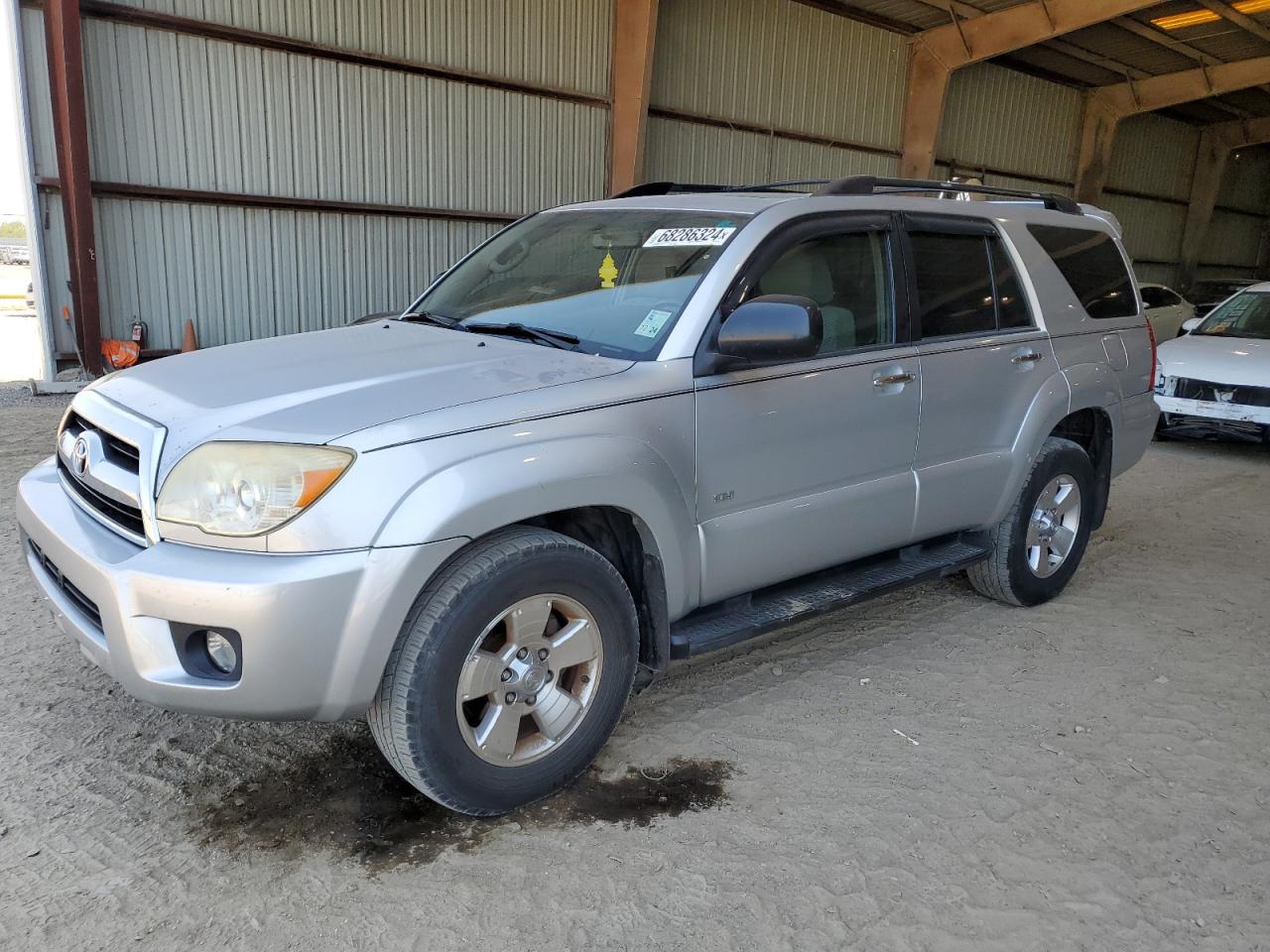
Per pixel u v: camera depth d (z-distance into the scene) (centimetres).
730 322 298
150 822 273
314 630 235
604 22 1276
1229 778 320
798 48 1529
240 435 245
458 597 252
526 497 259
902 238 379
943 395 384
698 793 298
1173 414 871
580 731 288
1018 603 460
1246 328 935
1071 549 472
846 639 425
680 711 352
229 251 1026
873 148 1714
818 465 343
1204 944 242
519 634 268
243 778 296
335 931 233
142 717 329
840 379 344
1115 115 2152
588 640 286
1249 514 679
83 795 284
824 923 242
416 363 291
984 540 436
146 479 252
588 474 271
